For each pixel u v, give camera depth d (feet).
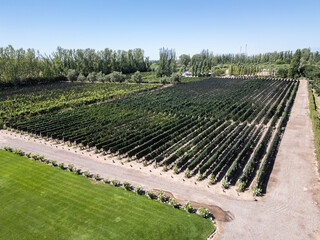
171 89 326.03
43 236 63.26
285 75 449.89
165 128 153.17
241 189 85.81
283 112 190.49
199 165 108.47
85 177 95.40
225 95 271.49
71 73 429.79
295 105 217.97
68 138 137.69
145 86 353.51
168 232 64.44
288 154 115.03
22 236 63.36
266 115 174.91
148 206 76.33
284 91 275.59
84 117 186.70
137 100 249.75
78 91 323.57
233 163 100.68
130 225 67.21
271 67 581.94
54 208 75.15
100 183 90.84
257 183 83.56
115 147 120.06
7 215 71.87
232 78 458.09
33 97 278.05
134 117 185.57
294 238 62.28
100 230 65.26
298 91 291.99
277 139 134.51
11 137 146.00
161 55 482.69
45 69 422.41
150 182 92.38
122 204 77.25
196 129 157.58
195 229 65.72
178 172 101.50
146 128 157.79
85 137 136.05
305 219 69.46
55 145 132.87
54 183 90.48
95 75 431.02
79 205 76.69
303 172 97.35
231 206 76.48
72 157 116.47
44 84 401.49
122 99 256.73
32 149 126.21
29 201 78.84
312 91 285.43
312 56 652.48
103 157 116.98
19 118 190.90
